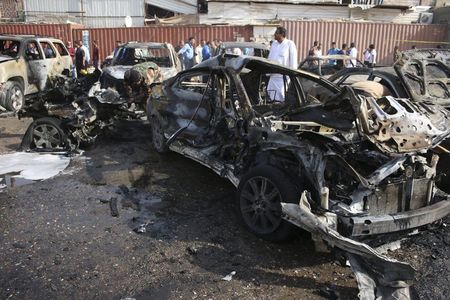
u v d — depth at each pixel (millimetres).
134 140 7324
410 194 3631
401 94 6469
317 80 5074
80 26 21344
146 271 3352
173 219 4277
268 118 4219
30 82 10695
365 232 3232
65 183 5230
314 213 3295
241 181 4051
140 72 7141
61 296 3021
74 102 6516
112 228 4059
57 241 3789
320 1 23125
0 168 5750
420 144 3547
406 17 23578
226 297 3057
